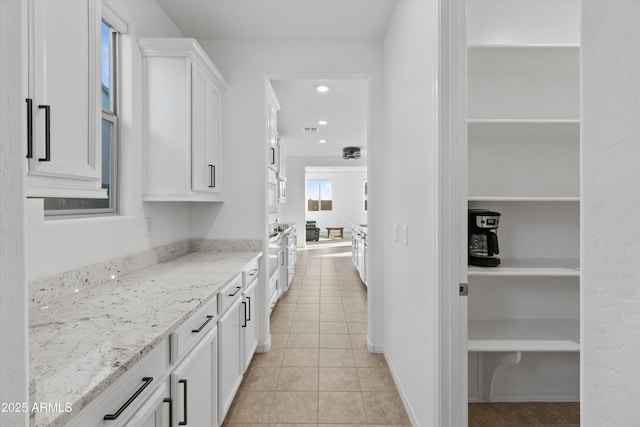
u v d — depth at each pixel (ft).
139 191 6.46
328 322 11.19
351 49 8.78
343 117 15.98
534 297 6.55
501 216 6.56
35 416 1.96
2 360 0.99
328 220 43.14
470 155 6.53
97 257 5.23
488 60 5.82
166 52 6.51
